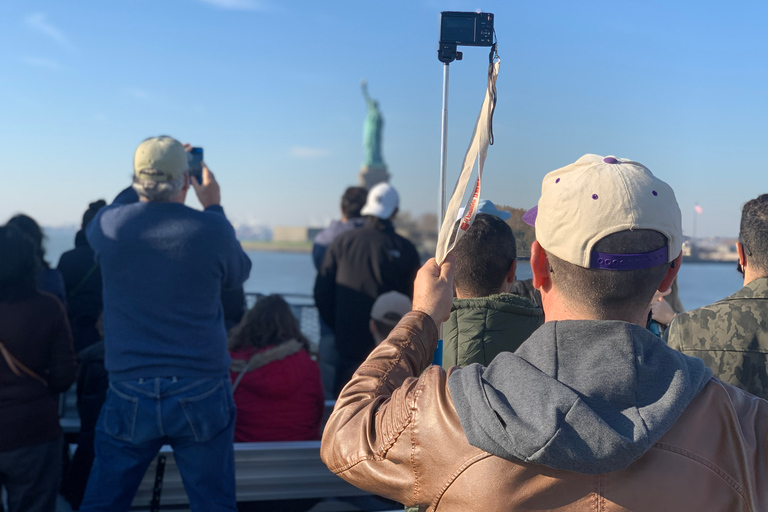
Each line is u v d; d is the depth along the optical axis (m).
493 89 1.06
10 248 2.67
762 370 1.72
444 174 1.29
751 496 0.86
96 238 2.55
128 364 2.47
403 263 4.75
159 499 2.76
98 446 2.55
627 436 0.81
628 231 0.92
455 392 0.92
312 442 2.99
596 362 0.88
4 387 2.67
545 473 0.86
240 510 2.88
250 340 3.25
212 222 2.58
